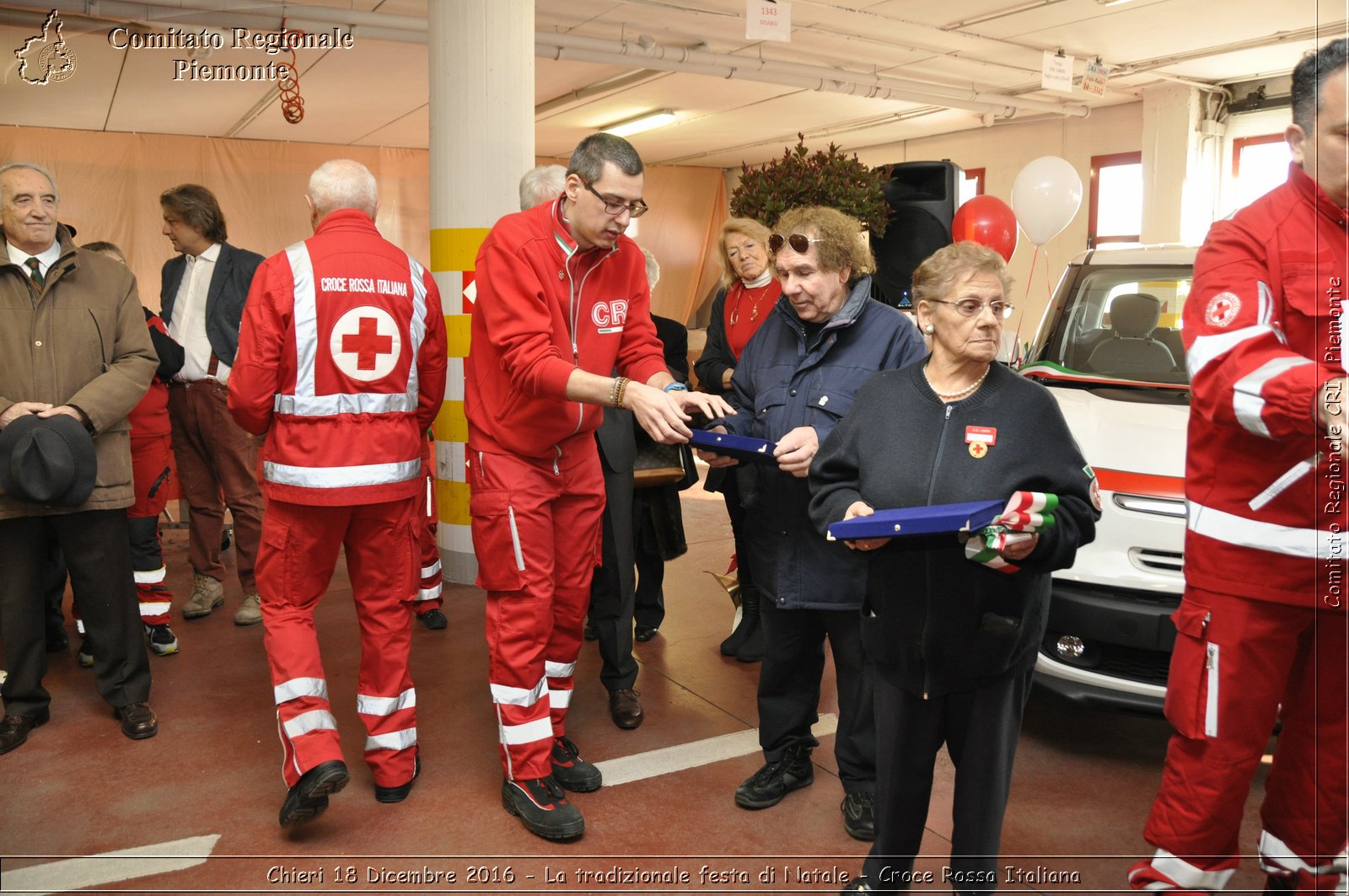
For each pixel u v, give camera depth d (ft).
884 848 6.98
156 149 41.22
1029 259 40.19
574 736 10.82
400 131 41.83
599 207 8.22
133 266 41.09
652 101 37.52
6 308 10.07
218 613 15.29
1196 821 6.61
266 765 10.09
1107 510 9.55
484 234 15.61
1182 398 11.46
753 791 9.20
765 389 8.79
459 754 10.38
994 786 6.54
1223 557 6.39
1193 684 6.58
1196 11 25.58
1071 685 9.65
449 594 16.26
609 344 9.16
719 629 14.69
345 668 12.89
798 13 26.86
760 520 8.67
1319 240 5.92
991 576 6.19
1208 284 6.14
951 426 6.42
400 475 9.01
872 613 6.65
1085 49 29.73
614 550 10.94
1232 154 33.99
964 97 35.14
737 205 16.11
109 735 10.79
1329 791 6.54
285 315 8.49
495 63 15.28
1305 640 6.48
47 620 13.60
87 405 10.07
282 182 43.80
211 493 15.05
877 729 6.89
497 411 8.79
